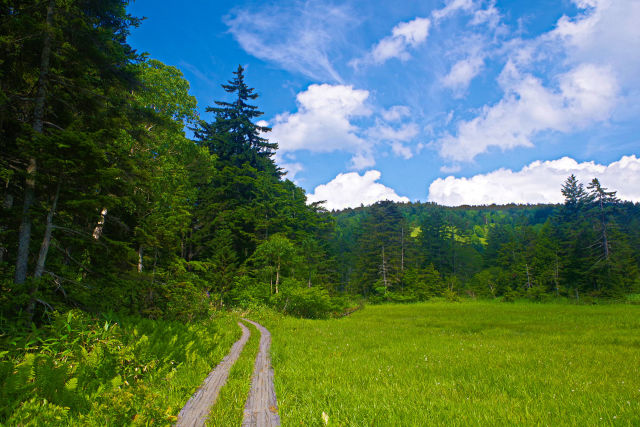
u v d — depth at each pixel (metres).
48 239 7.45
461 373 7.11
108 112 9.25
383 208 78.69
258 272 30.94
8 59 7.73
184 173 21.12
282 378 6.28
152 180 10.47
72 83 8.21
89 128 8.73
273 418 4.12
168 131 18.34
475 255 92.69
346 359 8.38
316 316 27.58
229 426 3.74
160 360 6.18
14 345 5.35
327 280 41.62
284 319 22.27
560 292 53.31
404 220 76.31
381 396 5.13
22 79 8.12
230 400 4.68
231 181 40.06
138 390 4.36
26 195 7.22
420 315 28.69
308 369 7.09
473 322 21.19
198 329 11.27
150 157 15.56
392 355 9.21
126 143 13.46
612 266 46.78
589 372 7.12
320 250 39.09
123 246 8.67
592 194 51.00
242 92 44.25
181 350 7.18
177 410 4.25
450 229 121.62
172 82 19.78
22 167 7.77
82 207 7.64
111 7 9.88
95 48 8.48
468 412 4.41
